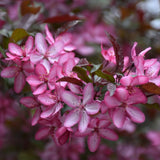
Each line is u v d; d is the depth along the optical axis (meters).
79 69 0.50
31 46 0.54
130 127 0.72
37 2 0.69
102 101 0.50
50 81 0.52
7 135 0.72
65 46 0.56
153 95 0.51
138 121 0.50
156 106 0.52
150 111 0.62
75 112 0.51
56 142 0.54
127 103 0.50
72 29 0.60
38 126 0.68
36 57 0.54
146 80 0.49
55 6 0.72
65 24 0.57
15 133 0.72
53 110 0.52
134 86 0.50
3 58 0.55
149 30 0.72
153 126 0.71
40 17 0.66
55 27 0.59
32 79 0.52
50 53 0.54
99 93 0.51
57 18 0.57
